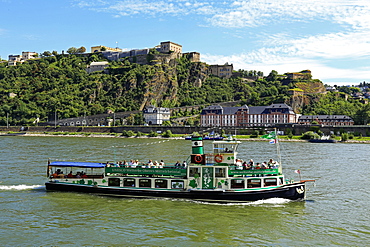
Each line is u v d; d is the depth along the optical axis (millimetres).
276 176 47219
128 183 48562
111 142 160000
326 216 40875
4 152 104375
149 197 47438
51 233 34656
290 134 191875
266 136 51250
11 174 63938
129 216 40031
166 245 32094
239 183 46281
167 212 41625
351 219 39875
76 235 34188
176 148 124688
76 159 86562
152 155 98750
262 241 33344
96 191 48906
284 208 43875
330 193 52094
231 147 47062
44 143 148125
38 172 66188
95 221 38219
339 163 85438
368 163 85750
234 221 38688
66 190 50250
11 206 43375
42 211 41531
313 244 32812
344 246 32500
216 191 45438
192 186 46844
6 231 35000
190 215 40625
